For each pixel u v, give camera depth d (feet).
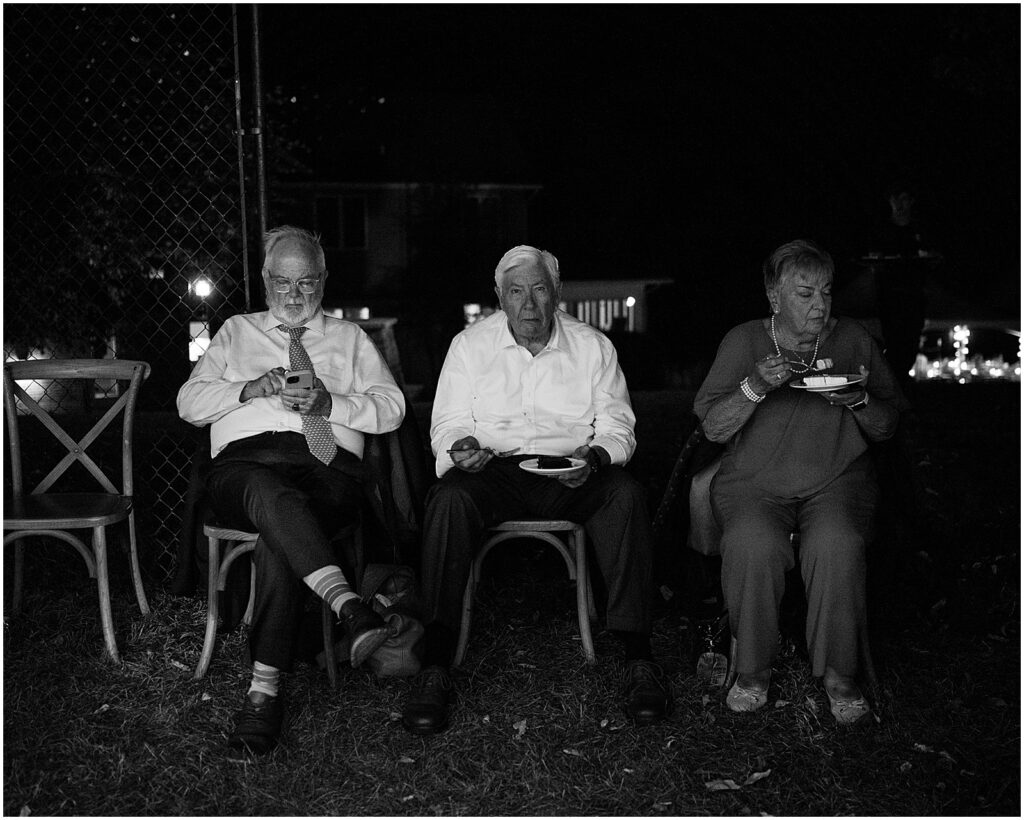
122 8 19.61
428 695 10.17
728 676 11.04
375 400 11.50
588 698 10.73
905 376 22.50
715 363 11.34
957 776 9.39
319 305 12.09
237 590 11.68
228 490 10.57
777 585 10.30
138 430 27.35
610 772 9.44
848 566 10.07
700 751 9.78
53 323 23.17
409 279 68.08
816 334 11.07
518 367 11.93
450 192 68.23
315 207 67.62
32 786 9.12
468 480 11.16
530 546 15.81
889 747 9.88
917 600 13.57
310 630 11.51
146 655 11.62
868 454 11.35
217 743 9.84
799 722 10.23
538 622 12.89
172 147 22.25
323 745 9.82
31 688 10.71
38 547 15.12
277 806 8.91
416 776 9.35
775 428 10.80
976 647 12.18
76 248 22.33
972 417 28.94
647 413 34.14
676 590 13.73
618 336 62.13
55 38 19.84
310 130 67.72
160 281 23.21
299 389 10.74
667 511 12.22
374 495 11.71
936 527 16.11
